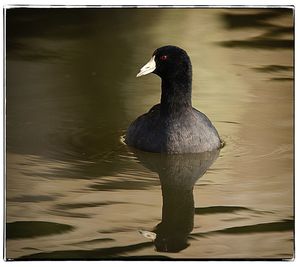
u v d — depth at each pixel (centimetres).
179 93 1331
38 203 1167
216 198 1187
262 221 1131
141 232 1105
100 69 1598
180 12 1684
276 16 1564
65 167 1274
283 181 1231
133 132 1366
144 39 1659
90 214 1141
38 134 1385
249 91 1505
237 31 1625
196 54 1620
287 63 1536
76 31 1664
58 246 1085
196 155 1326
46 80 1559
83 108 1474
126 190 1205
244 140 1370
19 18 1620
